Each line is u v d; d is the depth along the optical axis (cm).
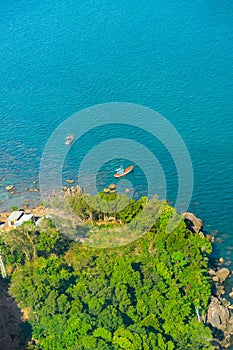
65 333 12000
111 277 13625
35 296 12925
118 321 12331
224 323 13475
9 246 14350
